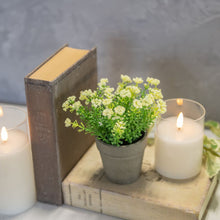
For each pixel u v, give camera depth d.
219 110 1.08
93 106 0.77
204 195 0.81
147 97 0.73
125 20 1.03
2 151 0.80
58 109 0.79
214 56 1.01
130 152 0.79
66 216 0.86
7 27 1.15
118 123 0.72
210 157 0.89
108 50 1.09
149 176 0.87
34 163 0.85
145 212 0.82
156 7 0.99
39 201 0.90
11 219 0.85
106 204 0.85
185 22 0.99
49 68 0.81
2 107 0.87
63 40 1.11
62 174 0.86
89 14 1.05
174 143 0.81
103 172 0.89
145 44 1.04
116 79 1.12
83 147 0.94
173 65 1.05
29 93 0.77
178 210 0.78
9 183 0.83
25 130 0.84
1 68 1.22
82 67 0.85
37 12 1.10
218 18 0.96
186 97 1.08
